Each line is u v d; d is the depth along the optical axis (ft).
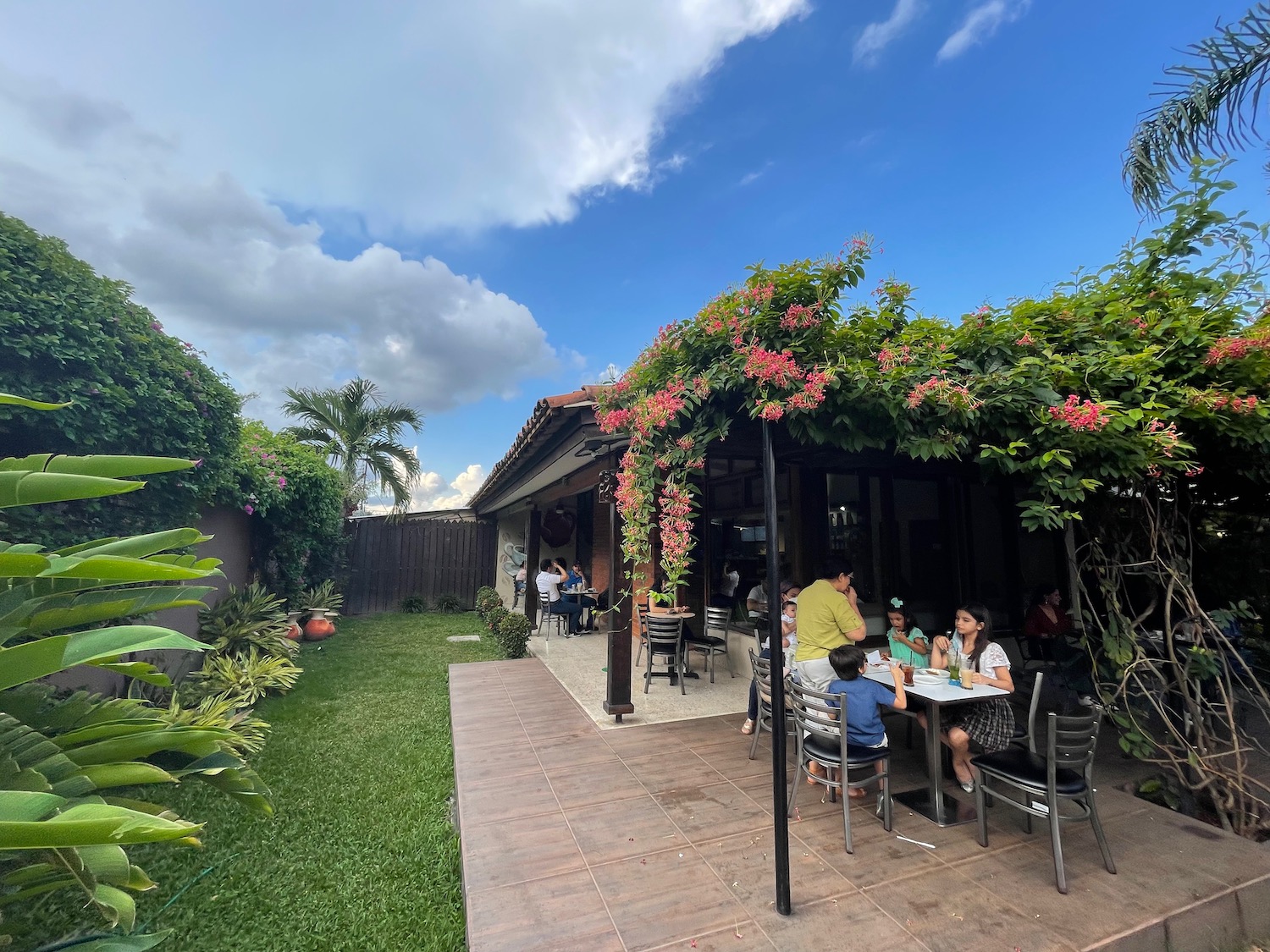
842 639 12.73
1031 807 9.46
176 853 10.35
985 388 10.49
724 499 24.07
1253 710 16.39
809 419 9.78
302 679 22.80
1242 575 15.83
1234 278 11.81
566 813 11.02
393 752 15.20
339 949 8.06
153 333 14.08
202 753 7.24
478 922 7.96
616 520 17.11
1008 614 20.75
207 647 6.44
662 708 17.81
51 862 5.38
